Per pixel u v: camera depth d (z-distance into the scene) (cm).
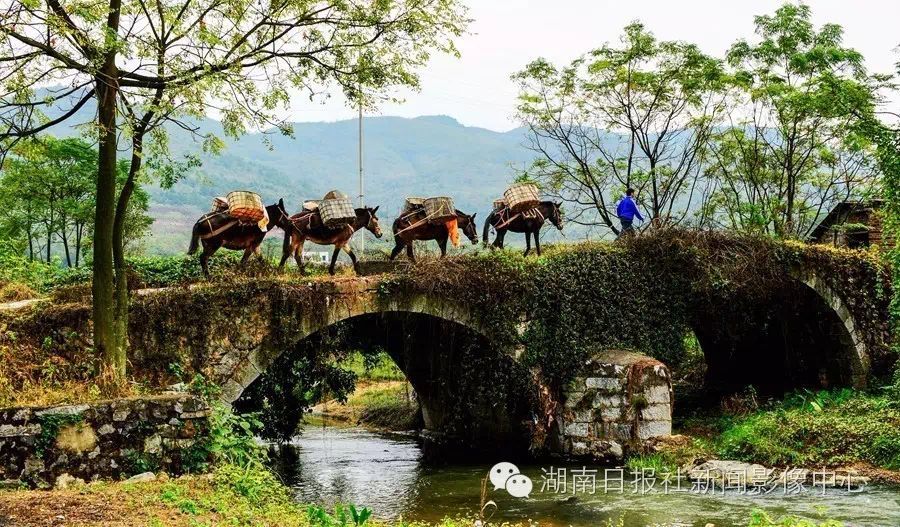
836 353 2655
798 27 2895
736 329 2677
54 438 1180
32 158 1528
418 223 2044
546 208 2247
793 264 2494
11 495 1055
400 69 1630
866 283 2622
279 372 2148
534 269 2133
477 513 1455
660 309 2259
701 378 3042
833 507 1502
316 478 1922
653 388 2020
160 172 1498
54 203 3056
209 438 1288
